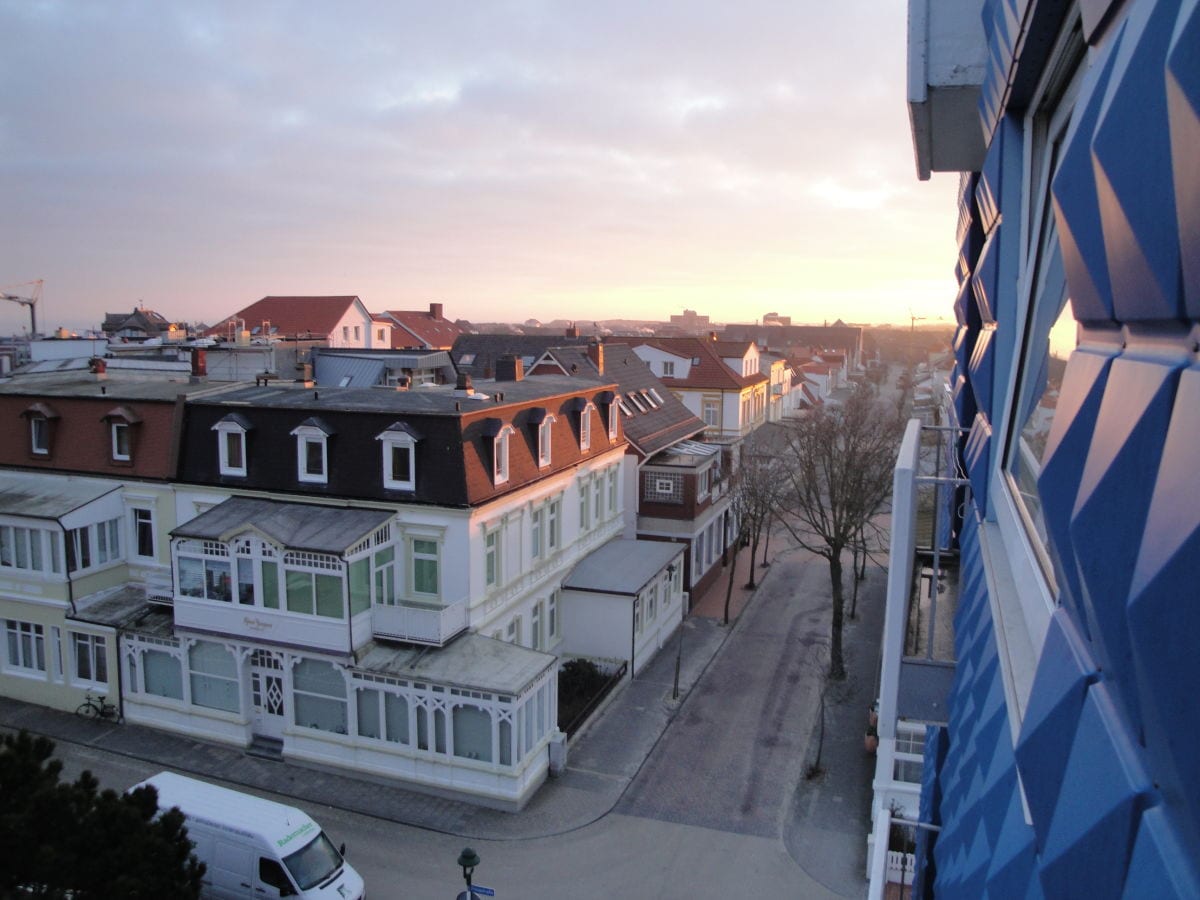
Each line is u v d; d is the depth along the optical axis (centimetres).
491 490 2162
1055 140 585
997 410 682
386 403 2223
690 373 5053
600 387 2927
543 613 2505
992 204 719
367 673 1973
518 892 1662
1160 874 177
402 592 2145
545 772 2041
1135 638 195
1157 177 196
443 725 1952
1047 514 304
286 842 1555
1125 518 214
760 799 1986
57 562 2292
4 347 6141
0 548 2344
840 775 2092
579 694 2395
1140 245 209
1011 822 389
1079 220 274
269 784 1994
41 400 2509
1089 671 264
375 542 2050
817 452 3353
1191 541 165
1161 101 194
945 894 538
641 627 2664
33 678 2353
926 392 6412
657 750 2194
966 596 736
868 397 6981
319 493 2170
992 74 673
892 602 711
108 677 2256
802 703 2462
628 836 1839
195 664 2172
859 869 1742
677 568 2998
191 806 1617
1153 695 188
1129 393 225
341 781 2011
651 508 3209
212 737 2156
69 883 977
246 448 2250
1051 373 528
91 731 2211
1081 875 231
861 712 2406
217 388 2600
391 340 6931
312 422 2166
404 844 1797
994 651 516
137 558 2427
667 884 1691
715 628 3044
